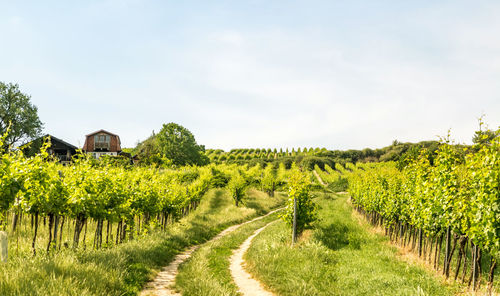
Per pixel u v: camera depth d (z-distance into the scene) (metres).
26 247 10.04
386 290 8.05
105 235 15.44
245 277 10.52
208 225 22.89
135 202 15.13
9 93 41.72
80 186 10.41
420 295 7.42
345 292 8.20
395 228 15.55
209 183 40.09
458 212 8.30
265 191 49.69
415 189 12.26
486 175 6.64
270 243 14.44
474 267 7.98
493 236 6.68
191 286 8.48
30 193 8.25
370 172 23.78
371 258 11.85
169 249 13.99
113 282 7.57
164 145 70.94
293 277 9.37
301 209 16.50
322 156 110.12
